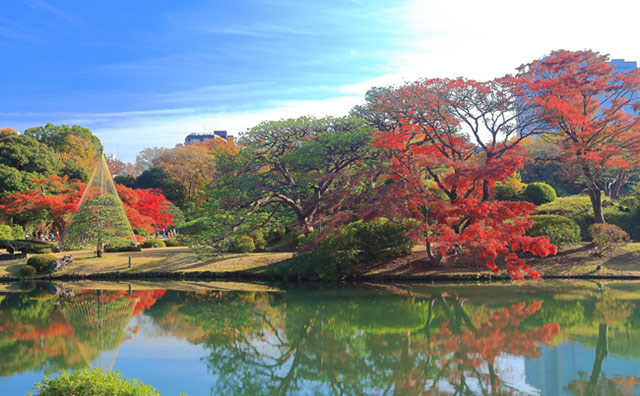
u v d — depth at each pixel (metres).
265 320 15.84
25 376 10.21
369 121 26.64
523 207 20.12
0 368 10.77
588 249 25.48
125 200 34.41
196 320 15.88
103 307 18.22
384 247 24.50
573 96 24.78
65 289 22.55
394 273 23.83
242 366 11.12
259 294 20.73
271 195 26.02
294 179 28.69
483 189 22.94
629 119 24.95
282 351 12.41
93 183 28.19
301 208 27.06
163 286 23.12
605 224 24.22
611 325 14.21
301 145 26.02
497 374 10.23
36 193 33.97
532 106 22.05
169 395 9.16
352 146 25.36
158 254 28.95
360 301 18.81
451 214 21.42
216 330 14.52
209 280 24.77
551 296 18.77
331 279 24.05
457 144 23.47
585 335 13.16
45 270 25.97
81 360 11.43
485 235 19.83
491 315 15.89
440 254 24.03
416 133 24.47
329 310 17.27
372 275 23.88
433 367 10.87
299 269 24.12
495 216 20.09
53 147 54.22
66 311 17.50
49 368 10.80
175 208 46.34
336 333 14.15
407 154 23.94
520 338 13.03
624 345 12.13
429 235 21.77
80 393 5.11
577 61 24.36
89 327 14.93
